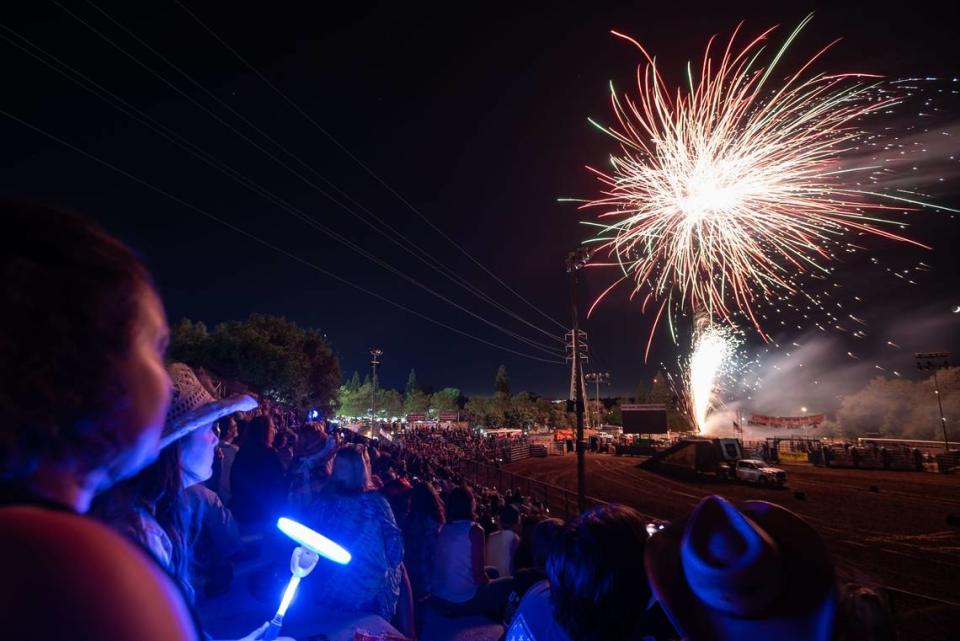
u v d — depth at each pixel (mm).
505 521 7645
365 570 3021
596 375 71625
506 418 118375
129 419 591
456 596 4262
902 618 8141
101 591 446
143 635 457
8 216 565
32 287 533
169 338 709
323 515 3141
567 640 1910
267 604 3133
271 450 4656
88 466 576
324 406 59375
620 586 1832
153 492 1505
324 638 2482
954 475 36188
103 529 507
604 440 68375
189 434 1780
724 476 33531
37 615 413
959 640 7266
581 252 17125
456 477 15055
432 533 4832
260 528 4254
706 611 1253
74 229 594
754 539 1182
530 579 3463
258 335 50500
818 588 1198
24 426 521
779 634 1182
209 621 3066
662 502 25125
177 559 1806
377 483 3883
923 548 15742
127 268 614
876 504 24078
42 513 474
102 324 567
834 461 42938
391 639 2369
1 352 515
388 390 129500
